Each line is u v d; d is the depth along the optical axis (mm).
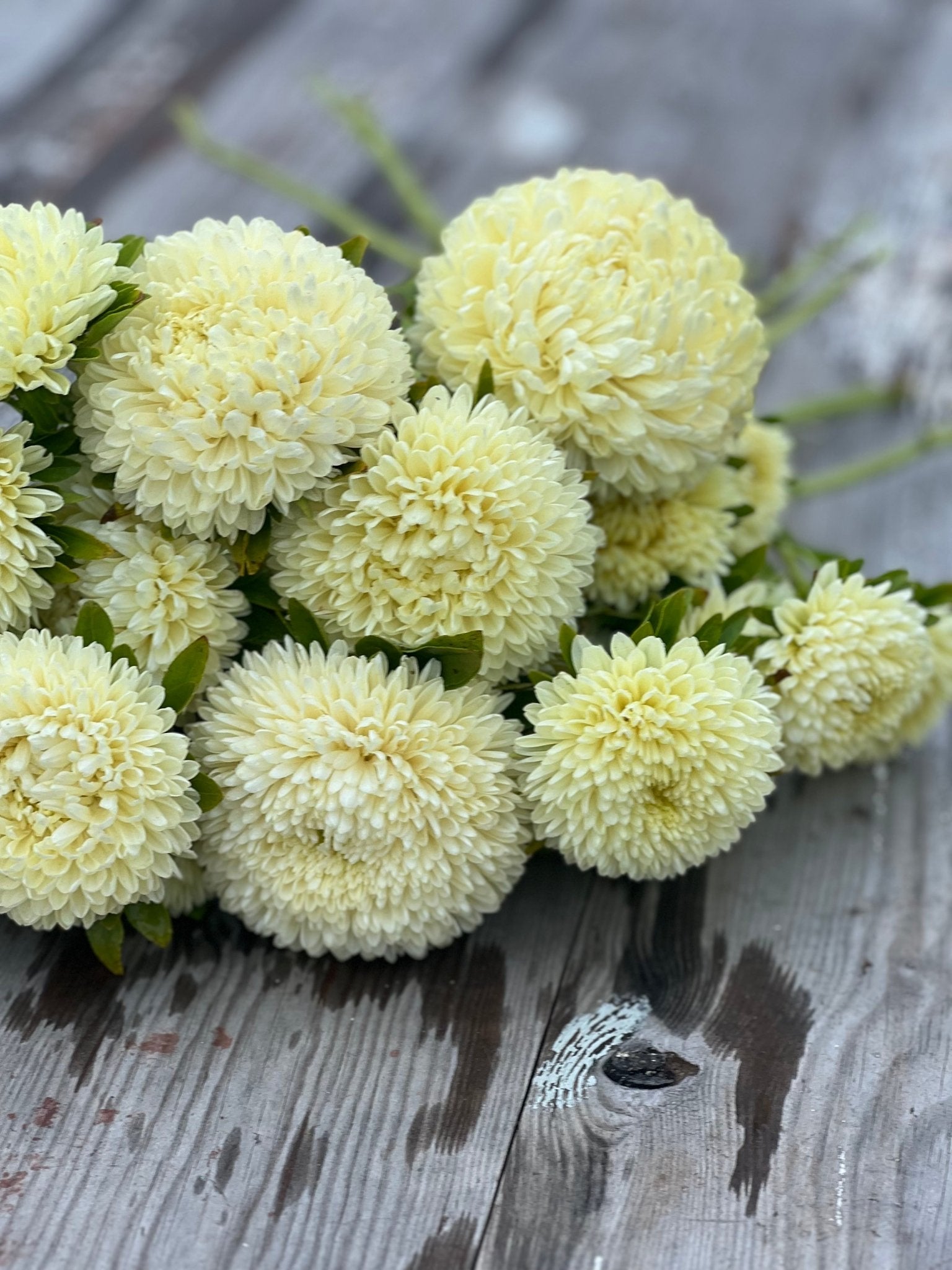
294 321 378
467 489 391
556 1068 402
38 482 395
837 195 756
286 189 638
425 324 430
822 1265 362
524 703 423
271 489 384
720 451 439
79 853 377
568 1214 371
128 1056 400
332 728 385
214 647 409
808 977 429
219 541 410
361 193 711
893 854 470
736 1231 368
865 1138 387
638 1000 421
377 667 395
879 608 434
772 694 413
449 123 771
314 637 405
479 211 429
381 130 751
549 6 890
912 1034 413
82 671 386
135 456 385
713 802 399
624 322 405
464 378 419
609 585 459
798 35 882
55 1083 393
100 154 704
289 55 806
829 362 683
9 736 374
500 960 432
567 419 416
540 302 412
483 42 848
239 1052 403
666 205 422
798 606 436
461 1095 395
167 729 390
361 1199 372
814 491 583
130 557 402
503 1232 367
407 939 416
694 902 451
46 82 753
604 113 795
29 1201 369
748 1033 413
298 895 405
